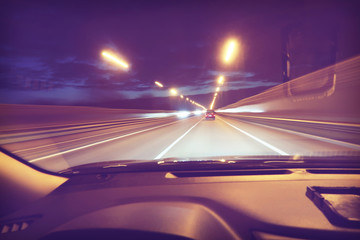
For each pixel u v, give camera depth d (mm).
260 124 19297
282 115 17578
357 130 6508
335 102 15719
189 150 7039
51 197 1900
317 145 7379
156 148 7684
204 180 2156
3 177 2070
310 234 1167
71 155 7027
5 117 11727
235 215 1452
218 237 1265
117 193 1919
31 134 10477
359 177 2109
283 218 1344
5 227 1438
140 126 21609
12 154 2285
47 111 15227
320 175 2188
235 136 10594
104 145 9125
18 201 1804
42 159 6547
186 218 1450
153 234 1306
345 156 2906
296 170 2365
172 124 23391
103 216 1527
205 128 16203
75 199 1836
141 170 2541
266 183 2002
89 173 2533
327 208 1259
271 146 7336
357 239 1110
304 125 10539
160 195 1825
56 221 1501
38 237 1337
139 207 1629
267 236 1202
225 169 2486
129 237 1302
